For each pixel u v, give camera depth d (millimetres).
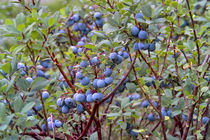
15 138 497
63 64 585
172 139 615
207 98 576
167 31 567
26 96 532
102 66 530
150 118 626
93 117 550
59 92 556
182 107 583
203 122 615
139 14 519
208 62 586
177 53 599
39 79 485
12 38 553
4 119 483
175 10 570
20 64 583
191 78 568
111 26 517
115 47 529
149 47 529
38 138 576
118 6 536
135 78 578
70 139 588
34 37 517
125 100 608
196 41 560
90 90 538
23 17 500
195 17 603
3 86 507
